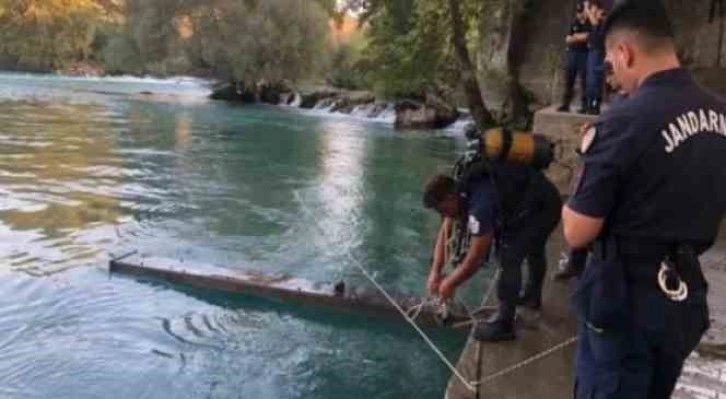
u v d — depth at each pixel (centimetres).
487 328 361
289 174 1294
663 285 178
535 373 326
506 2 1448
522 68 1463
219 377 464
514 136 342
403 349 512
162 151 1531
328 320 564
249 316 567
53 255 712
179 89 3562
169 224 873
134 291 612
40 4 4297
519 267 353
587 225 181
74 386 442
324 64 3434
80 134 1748
